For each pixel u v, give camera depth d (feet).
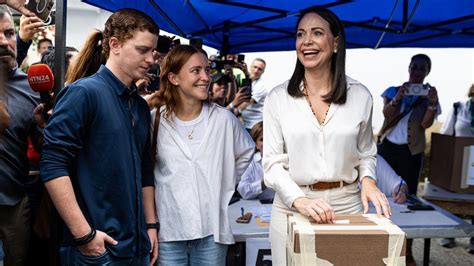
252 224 7.83
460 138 10.64
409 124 12.89
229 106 12.46
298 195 4.83
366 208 4.97
